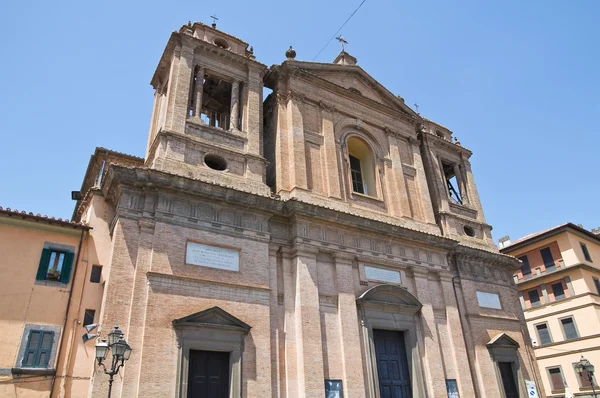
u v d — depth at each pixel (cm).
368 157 3127
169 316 1883
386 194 2967
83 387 1858
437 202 3319
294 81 2912
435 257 2884
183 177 2123
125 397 1681
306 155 2711
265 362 2005
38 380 1802
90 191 2280
